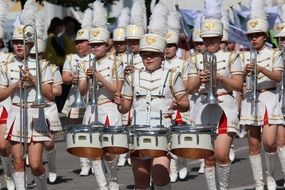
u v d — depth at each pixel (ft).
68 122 90.58
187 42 117.91
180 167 85.46
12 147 66.54
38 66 64.44
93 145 61.36
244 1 160.35
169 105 60.34
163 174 57.88
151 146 56.90
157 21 60.54
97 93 73.41
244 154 101.81
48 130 65.87
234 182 81.25
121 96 61.11
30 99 66.03
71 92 87.81
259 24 74.69
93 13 75.25
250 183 80.38
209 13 65.98
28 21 68.03
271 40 121.49
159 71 60.70
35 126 65.41
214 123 64.95
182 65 80.74
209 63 64.34
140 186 59.62
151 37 60.08
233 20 129.08
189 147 57.26
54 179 84.48
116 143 59.11
